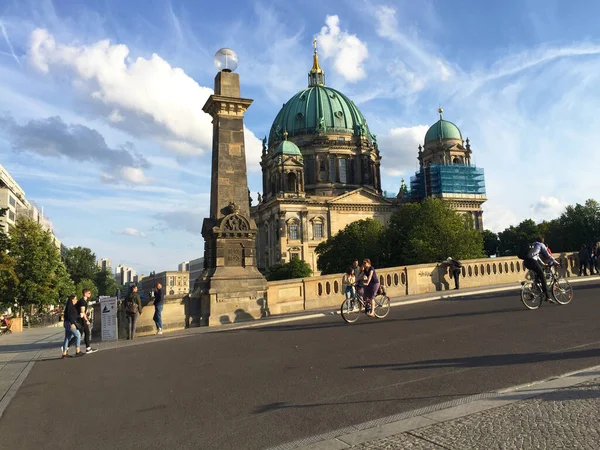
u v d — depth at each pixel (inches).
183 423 362.3
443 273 1470.2
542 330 623.8
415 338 635.5
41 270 2667.3
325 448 282.2
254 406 391.2
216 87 1190.3
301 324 893.2
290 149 5526.6
